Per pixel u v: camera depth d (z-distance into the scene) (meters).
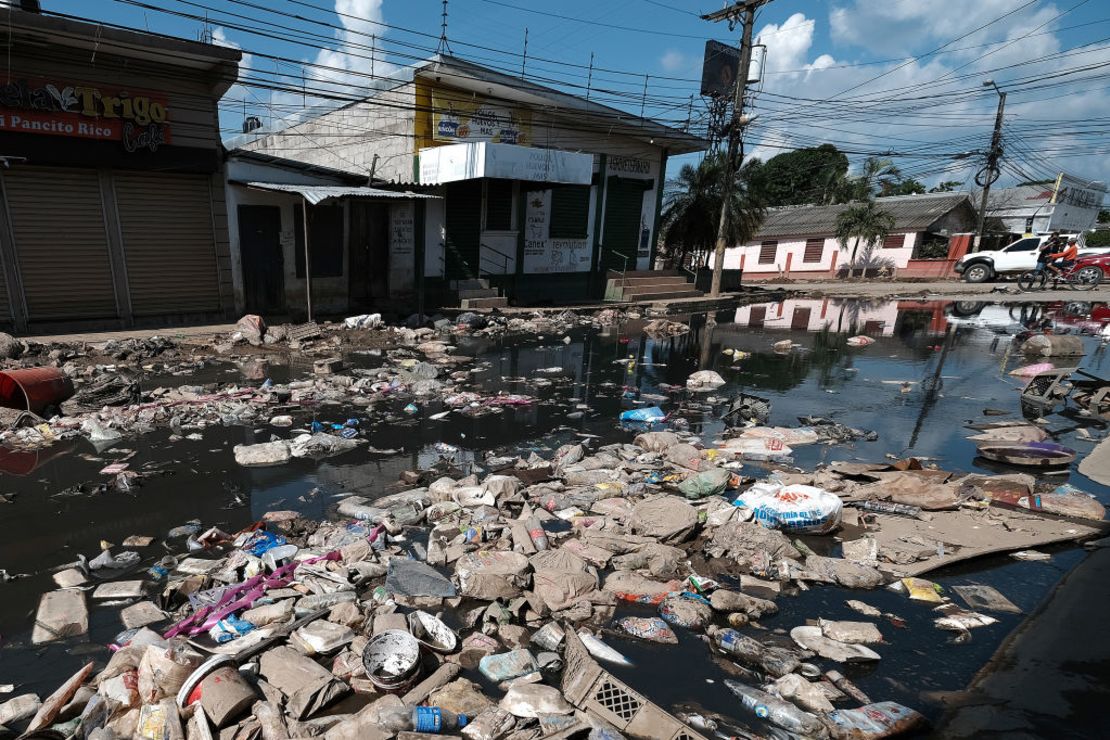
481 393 9.05
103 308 11.95
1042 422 8.13
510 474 5.93
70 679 2.98
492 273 18.53
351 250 15.21
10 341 9.34
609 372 10.78
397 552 4.45
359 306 15.66
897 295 25.19
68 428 6.78
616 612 3.92
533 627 3.75
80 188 11.27
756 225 25.80
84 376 8.79
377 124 16.77
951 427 7.97
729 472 5.89
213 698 2.80
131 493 5.34
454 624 3.73
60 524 4.77
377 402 8.33
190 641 3.33
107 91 10.98
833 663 3.47
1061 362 11.84
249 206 13.35
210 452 6.33
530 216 19.23
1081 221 46.59
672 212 25.83
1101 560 4.61
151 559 4.31
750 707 3.10
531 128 18.62
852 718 2.98
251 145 23.02
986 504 5.54
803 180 54.81
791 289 28.17
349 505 5.14
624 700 3.02
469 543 4.55
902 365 11.70
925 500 5.54
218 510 5.08
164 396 8.02
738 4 20.56
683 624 3.78
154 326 12.41
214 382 8.92
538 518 5.02
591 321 16.88
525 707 2.99
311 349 11.33
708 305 21.91
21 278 10.95
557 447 6.93
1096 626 3.79
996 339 14.63
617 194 22.02
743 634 3.72
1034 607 4.04
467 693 3.07
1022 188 45.44
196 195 12.61
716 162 24.45
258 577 3.99
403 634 3.25
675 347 13.35
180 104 11.92
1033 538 4.92
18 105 10.17
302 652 3.31
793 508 5.01
